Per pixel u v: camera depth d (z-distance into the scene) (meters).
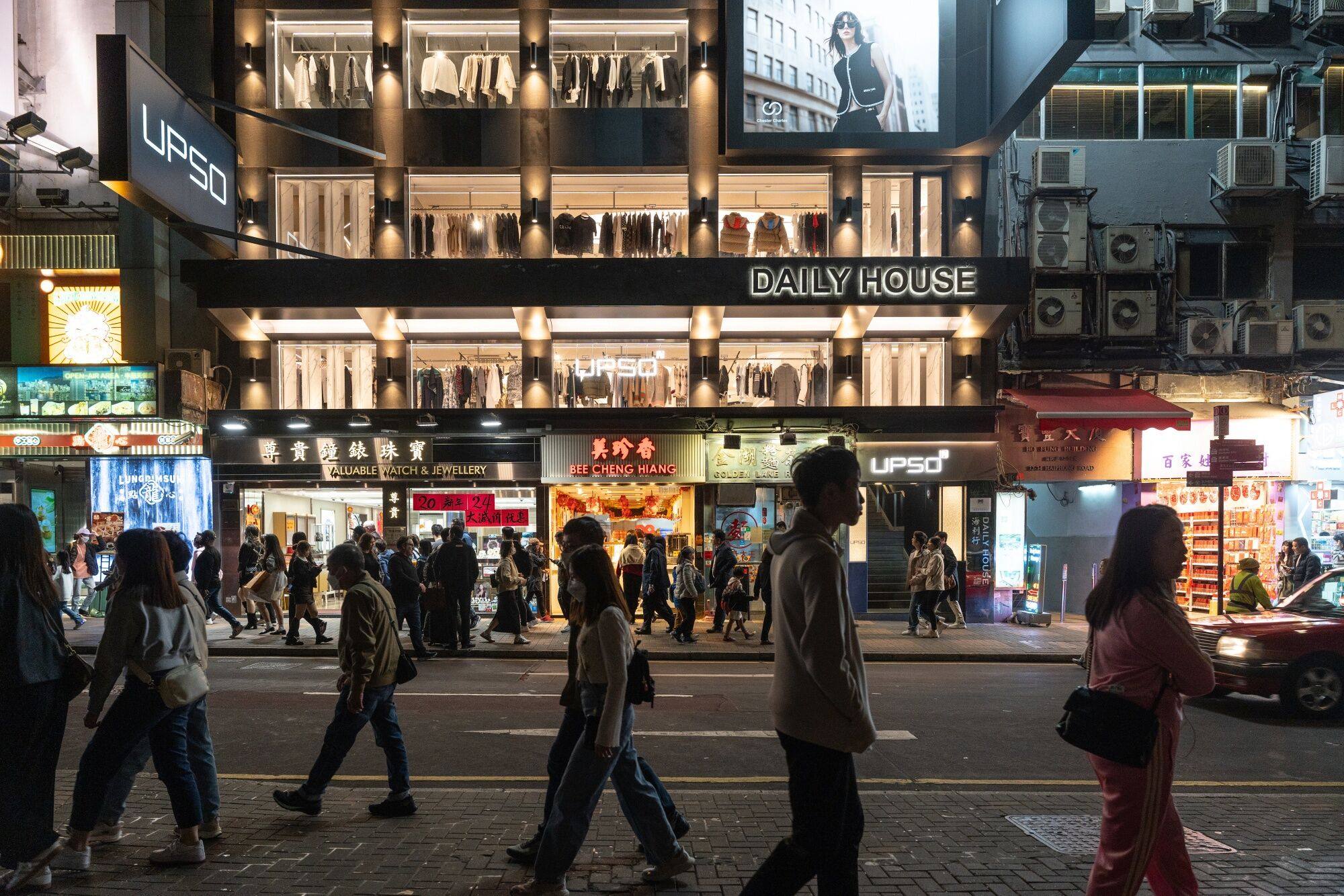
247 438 16.48
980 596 16.70
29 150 17.20
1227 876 4.16
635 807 4.00
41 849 3.88
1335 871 4.23
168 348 17.14
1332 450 15.52
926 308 15.86
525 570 14.53
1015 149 17.33
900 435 16.62
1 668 3.78
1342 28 17.31
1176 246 17.36
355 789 5.58
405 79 16.34
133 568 4.21
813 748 2.94
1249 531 16.70
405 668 5.12
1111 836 3.18
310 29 16.50
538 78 16.22
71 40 17.30
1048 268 16.89
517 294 15.30
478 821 4.85
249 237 11.85
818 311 15.96
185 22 16.09
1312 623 8.73
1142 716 3.13
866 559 17.03
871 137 15.75
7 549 3.84
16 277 17.31
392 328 16.56
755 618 17.02
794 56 15.88
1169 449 16.80
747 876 4.14
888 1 15.88
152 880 4.02
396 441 16.55
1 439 16.33
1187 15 17.30
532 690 9.70
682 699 9.14
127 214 16.92
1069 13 12.03
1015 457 16.86
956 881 4.10
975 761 6.80
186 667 4.27
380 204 16.20
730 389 17.28
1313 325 16.84
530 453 16.59
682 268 15.33
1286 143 17.20
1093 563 18.11
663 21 16.59
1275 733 7.93
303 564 13.07
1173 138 17.58
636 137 16.22
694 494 16.97
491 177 16.66
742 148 15.72
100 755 4.11
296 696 9.23
